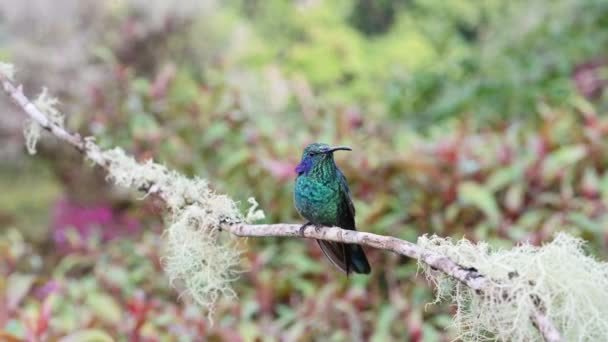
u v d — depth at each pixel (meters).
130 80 9.44
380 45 16.80
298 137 8.86
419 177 7.49
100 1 11.85
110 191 10.35
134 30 11.94
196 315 5.91
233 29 13.08
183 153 8.59
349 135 8.62
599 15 13.48
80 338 5.32
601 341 2.68
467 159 7.64
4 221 11.77
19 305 6.78
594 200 7.02
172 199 4.07
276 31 16.89
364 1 17.97
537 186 7.30
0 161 12.05
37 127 4.55
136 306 5.89
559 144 7.92
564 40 13.15
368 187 7.64
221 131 8.62
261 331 6.17
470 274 2.75
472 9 18.05
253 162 7.91
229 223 3.86
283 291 6.88
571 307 2.61
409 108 11.86
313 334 6.33
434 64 14.41
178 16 12.24
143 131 8.59
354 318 6.31
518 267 2.75
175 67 11.02
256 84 10.20
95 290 6.79
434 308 6.43
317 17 16.75
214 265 4.03
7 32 11.46
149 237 7.62
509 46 14.12
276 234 3.79
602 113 9.78
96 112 9.06
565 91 10.30
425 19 17.92
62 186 11.21
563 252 2.75
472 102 11.03
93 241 8.09
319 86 15.07
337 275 7.05
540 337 2.72
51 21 11.52
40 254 9.98
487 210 6.78
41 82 10.87
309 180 4.46
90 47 11.22
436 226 7.05
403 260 7.03
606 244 6.49
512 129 8.50
